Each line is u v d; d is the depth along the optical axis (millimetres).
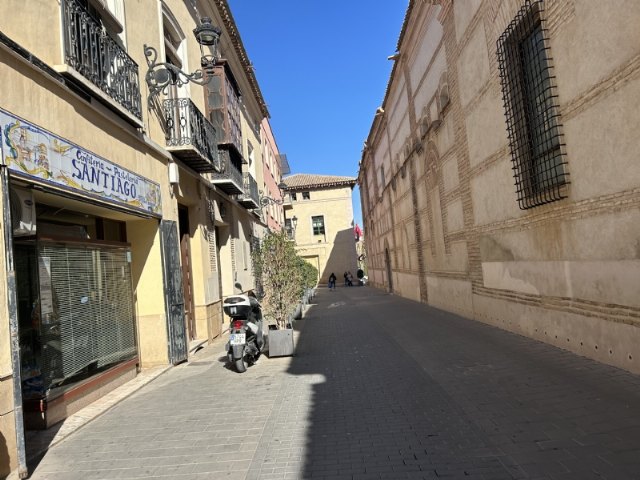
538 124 7344
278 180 33906
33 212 4879
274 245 9883
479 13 9336
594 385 5258
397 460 3826
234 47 17109
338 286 46500
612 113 5527
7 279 4082
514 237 8672
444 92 12578
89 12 6805
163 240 8484
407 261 21281
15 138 4484
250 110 21281
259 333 8758
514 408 4832
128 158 7352
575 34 6098
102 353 6805
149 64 8672
